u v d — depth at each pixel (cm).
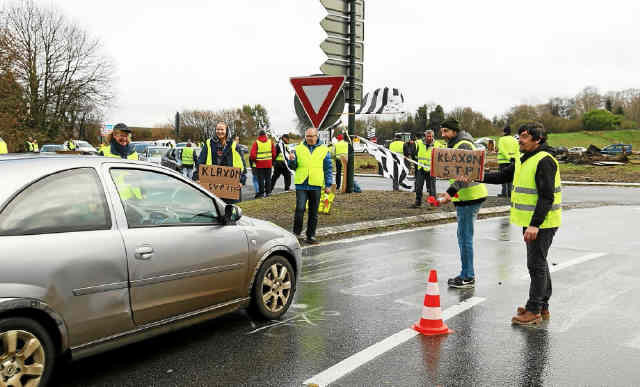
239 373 383
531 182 500
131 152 736
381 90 1472
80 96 4203
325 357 413
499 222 1152
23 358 318
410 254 803
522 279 657
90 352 357
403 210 1228
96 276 354
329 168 891
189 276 418
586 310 532
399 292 598
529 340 450
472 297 579
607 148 5703
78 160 376
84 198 364
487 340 450
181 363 401
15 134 3866
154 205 411
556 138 10275
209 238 439
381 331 472
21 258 316
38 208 337
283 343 443
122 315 371
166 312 404
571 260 759
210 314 444
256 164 1543
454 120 621
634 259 766
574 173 3102
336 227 988
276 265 507
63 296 334
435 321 468
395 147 1680
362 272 691
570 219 1206
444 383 367
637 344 440
